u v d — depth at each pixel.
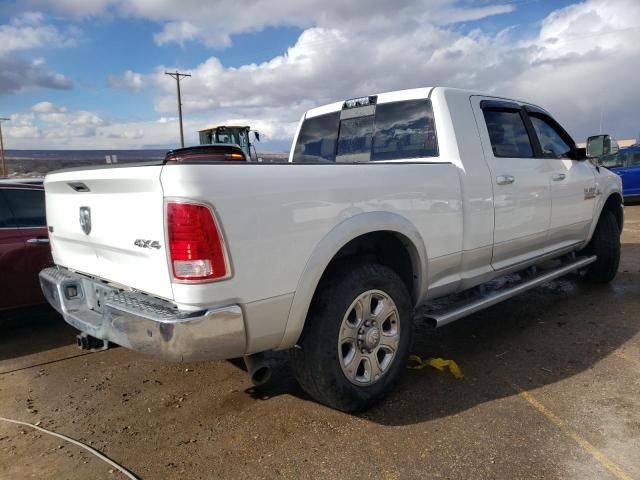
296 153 4.98
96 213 2.79
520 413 2.92
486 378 3.41
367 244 3.21
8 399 3.43
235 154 4.46
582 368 3.50
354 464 2.49
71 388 3.57
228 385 3.49
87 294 3.10
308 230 2.58
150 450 2.71
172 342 2.25
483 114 3.89
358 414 2.98
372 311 2.98
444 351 3.94
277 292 2.48
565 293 5.43
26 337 4.77
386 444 2.65
